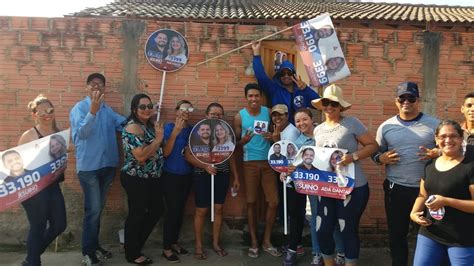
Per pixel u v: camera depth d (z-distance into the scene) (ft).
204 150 15.87
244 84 17.33
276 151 15.39
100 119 15.42
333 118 13.92
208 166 15.83
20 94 16.74
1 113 16.76
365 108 17.49
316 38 16.69
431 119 13.33
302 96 17.01
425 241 11.01
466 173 10.30
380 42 17.30
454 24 28.07
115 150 16.11
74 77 16.83
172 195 15.93
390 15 30.25
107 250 16.88
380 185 17.58
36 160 13.66
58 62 16.75
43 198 13.83
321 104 14.17
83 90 16.89
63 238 17.11
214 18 26.86
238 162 17.31
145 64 16.99
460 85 17.40
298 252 16.76
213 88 17.28
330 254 13.97
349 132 13.60
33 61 16.69
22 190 13.44
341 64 16.67
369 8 37.14
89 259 15.30
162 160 15.64
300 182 14.25
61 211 14.32
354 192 13.57
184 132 16.17
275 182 16.43
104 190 15.98
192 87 17.22
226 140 15.99
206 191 16.20
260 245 17.57
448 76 17.38
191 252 16.96
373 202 17.62
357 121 13.80
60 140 14.15
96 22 16.72
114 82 16.94
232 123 17.33
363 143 13.66
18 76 16.69
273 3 41.24
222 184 16.37
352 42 17.28
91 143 15.10
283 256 16.60
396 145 13.43
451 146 10.52
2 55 16.61
